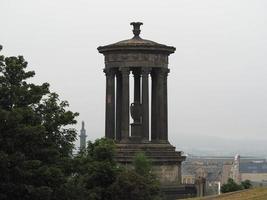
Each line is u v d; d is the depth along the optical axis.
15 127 96.75
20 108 99.88
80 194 106.56
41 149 100.81
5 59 105.31
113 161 122.06
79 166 107.56
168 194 146.88
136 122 151.25
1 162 93.12
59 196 101.56
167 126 154.62
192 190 151.25
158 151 148.88
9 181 95.31
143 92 151.25
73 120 106.69
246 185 163.50
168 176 148.62
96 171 116.94
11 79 105.12
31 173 96.25
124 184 117.88
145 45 151.62
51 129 104.75
